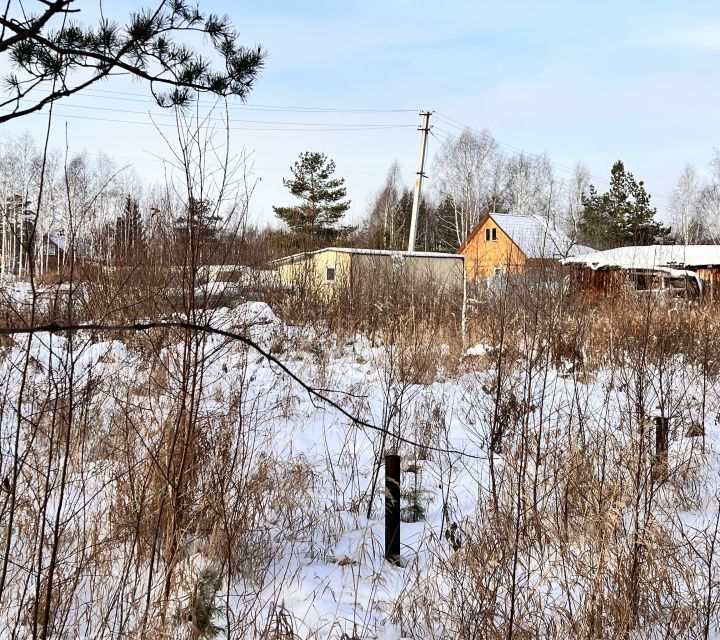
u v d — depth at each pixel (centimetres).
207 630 347
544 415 659
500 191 4728
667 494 552
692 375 786
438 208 4747
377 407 823
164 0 324
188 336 414
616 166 4375
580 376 823
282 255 1557
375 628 387
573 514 493
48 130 283
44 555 395
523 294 623
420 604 402
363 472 625
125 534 397
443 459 647
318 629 367
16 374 463
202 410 542
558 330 861
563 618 383
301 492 546
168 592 361
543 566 428
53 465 438
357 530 516
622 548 417
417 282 1505
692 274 1487
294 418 747
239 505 452
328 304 1399
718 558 460
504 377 633
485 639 371
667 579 399
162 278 442
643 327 738
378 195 5178
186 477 424
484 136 4194
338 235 4234
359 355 1113
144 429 484
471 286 1297
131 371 550
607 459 527
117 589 366
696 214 3953
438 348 981
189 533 422
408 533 516
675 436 582
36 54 304
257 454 568
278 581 430
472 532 446
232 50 349
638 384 511
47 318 371
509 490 495
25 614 346
